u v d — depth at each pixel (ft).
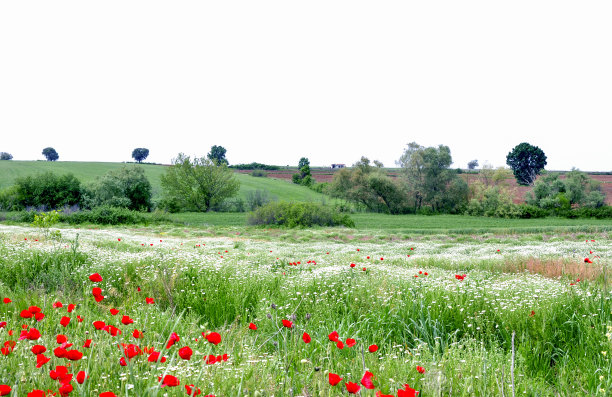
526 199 246.47
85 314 16.26
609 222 185.78
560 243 91.30
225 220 176.65
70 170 349.00
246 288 24.98
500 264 50.21
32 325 13.71
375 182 248.52
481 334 17.53
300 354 13.12
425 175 253.03
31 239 55.93
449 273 38.78
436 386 9.98
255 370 10.42
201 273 29.14
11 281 26.66
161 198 233.76
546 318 18.07
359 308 21.79
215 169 228.43
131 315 17.95
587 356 15.14
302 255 67.92
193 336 15.72
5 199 194.29
